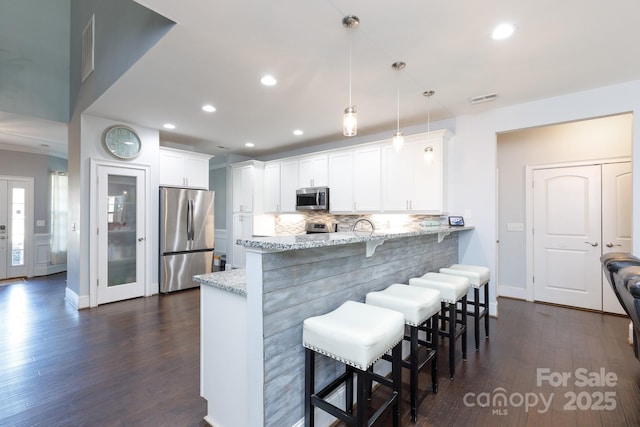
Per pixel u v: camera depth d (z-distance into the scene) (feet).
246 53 8.05
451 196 13.46
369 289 7.47
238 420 5.44
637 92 9.73
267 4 6.17
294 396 5.37
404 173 13.89
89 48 12.35
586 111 10.55
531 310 12.99
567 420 5.98
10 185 19.08
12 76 13.44
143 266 14.93
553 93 10.81
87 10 12.81
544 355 8.72
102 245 13.61
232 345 5.55
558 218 13.80
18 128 15.44
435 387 6.89
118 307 13.21
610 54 8.16
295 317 5.40
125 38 9.25
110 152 13.74
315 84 9.94
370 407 6.43
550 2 6.15
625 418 6.02
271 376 4.93
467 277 9.27
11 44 13.47
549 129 14.05
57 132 16.12
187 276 16.30
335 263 6.35
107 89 10.44
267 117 13.30
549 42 7.57
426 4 6.20
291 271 5.31
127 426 5.82
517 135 14.80
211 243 17.39
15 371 7.81
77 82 13.79
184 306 13.35
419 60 8.45
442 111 12.61
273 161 19.85
